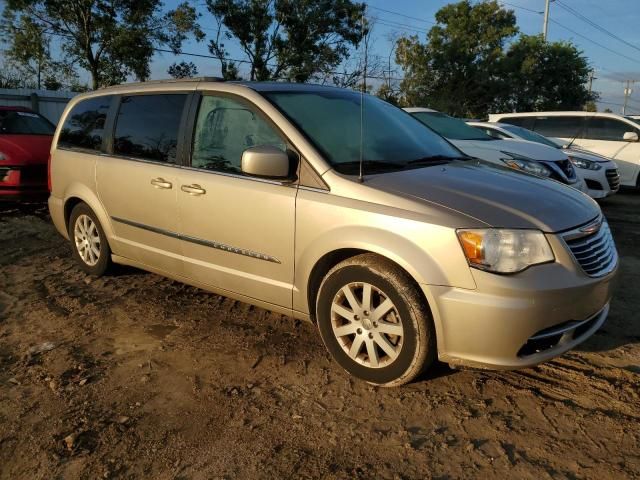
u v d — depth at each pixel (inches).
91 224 199.0
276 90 151.3
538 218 115.9
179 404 122.0
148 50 890.7
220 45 1115.3
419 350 116.6
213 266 153.3
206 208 149.9
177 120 163.5
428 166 143.0
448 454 104.7
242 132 147.0
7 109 362.3
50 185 213.6
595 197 379.2
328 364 139.0
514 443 107.8
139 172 168.9
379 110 170.6
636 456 103.3
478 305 109.0
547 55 1531.7
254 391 127.1
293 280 135.7
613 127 465.4
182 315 170.2
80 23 865.5
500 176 140.2
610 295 126.2
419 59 1450.5
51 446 107.8
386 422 114.9
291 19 1106.7
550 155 303.4
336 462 102.7
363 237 119.8
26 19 855.7
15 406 121.6
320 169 130.6
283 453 105.3
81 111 203.9
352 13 1083.9
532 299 108.4
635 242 272.4
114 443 108.6
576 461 102.3
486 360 111.8
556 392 125.6
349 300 126.1
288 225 133.0
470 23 1461.6
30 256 233.8
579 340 119.7
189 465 102.2
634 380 130.2
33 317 169.8
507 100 1544.0
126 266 205.9
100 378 133.3
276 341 152.1
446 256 111.7
